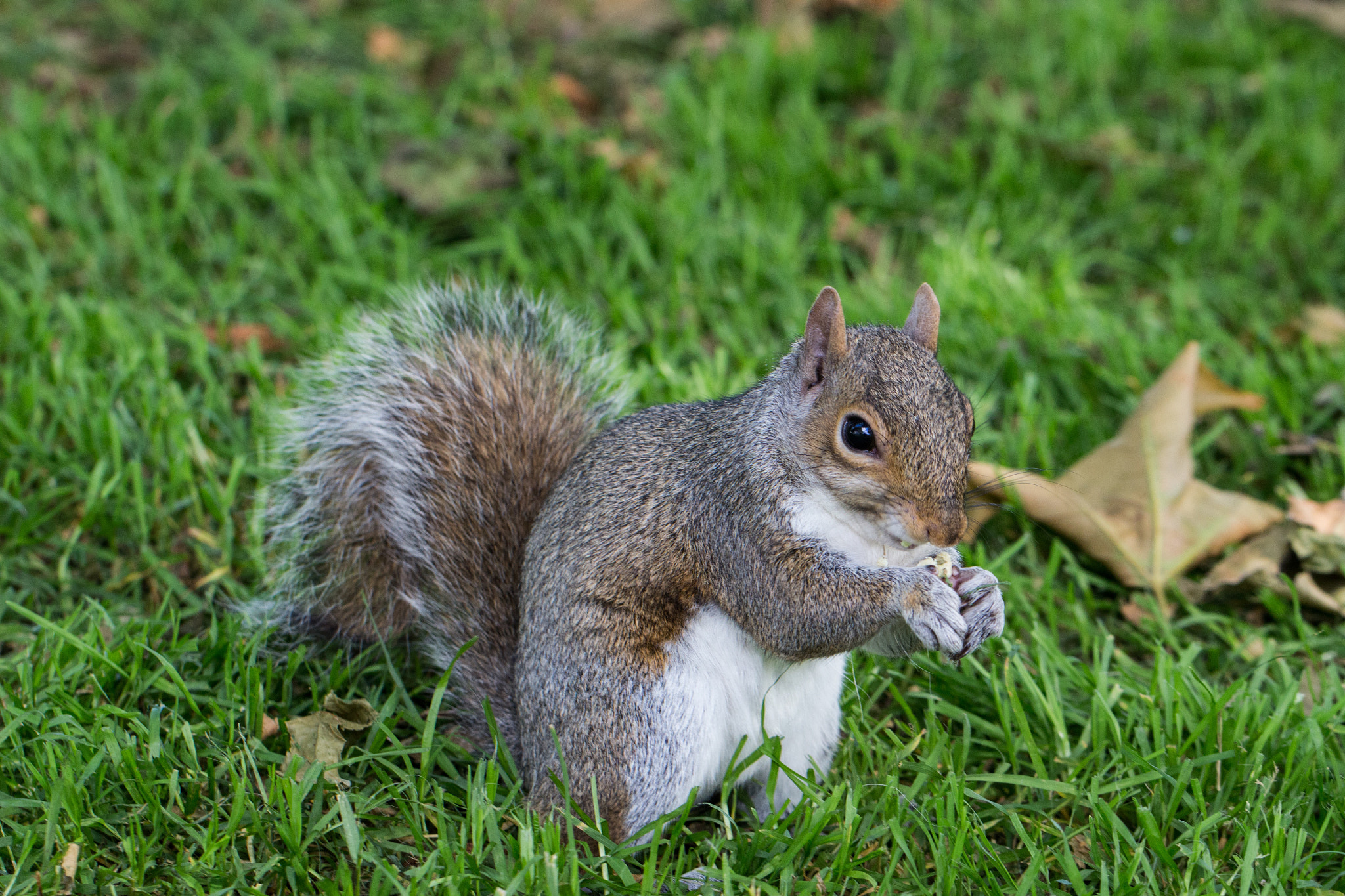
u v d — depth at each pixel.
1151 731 4.58
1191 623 5.20
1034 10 9.56
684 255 7.10
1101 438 6.12
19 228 7.09
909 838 4.11
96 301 6.57
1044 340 6.60
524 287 6.29
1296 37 9.56
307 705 4.63
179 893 3.79
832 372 4.07
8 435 5.72
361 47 9.21
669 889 3.96
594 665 4.11
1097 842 4.04
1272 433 6.05
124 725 4.42
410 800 4.14
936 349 4.44
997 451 5.89
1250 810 4.14
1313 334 6.78
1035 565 5.50
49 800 3.99
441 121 8.11
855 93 8.87
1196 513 5.47
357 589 4.86
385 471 4.76
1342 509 5.43
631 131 8.34
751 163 7.95
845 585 4.04
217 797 4.08
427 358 4.95
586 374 5.10
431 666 4.88
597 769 4.09
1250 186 8.20
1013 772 4.48
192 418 5.86
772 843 4.07
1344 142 8.49
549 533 4.37
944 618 3.92
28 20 9.14
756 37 8.96
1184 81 9.04
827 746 4.42
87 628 4.86
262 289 6.93
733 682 4.24
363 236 7.23
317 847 4.05
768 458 4.12
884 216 7.73
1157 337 6.73
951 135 8.49
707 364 6.25
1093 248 7.75
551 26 9.47
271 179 7.57
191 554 5.38
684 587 4.21
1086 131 8.45
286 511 5.00
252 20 9.28
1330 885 4.02
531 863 3.75
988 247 7.34
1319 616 5.33
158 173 7.49
